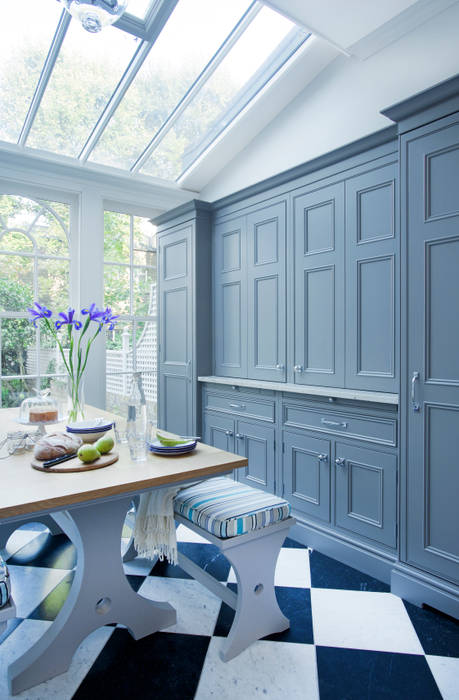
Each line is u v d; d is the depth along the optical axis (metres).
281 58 2.92
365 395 2.18
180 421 3.65
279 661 1.63
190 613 1.94
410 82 2.41
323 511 2.50
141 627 1.76
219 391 3.29
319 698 1.46
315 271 2.60
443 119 1.85
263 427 2.90
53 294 3.58
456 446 1.84
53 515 1.88
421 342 1.95
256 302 3.03
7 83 2.85
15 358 3.42
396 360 2.17
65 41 2.66
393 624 1.85
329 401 2.45
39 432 1.98
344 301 2.43
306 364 2.65
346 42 2.51
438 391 1.89
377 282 2.26
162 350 3.86
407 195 1.99
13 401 3.41
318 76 2.95
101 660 1.64
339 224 2.45
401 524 2.04
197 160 3.73
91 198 3.63
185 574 2.27
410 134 1.97
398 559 2.07
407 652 1.68
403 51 2.44
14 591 2.08
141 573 2.28
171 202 4.06
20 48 2.67
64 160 3.46
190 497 1.86
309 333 2.63
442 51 2.27
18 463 1.61
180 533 2.75
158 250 3.89
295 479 2.68
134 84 3.02
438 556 1.90
